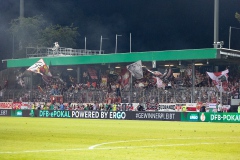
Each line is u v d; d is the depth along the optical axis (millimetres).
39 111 84875
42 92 94500
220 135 38656
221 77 74312
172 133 41000
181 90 79562
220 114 64125
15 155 23781
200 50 76125
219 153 25047
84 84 93500
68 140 33062
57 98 90562
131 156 23500
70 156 23406
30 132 41406
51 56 95625
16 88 103250
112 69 90250
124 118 73875
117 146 28766
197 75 85250
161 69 95312
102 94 86625
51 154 24266
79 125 54688
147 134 39625
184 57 77688
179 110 75750
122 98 84562
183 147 28188
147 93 82062
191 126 52906
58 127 50125
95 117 77188
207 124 57844
